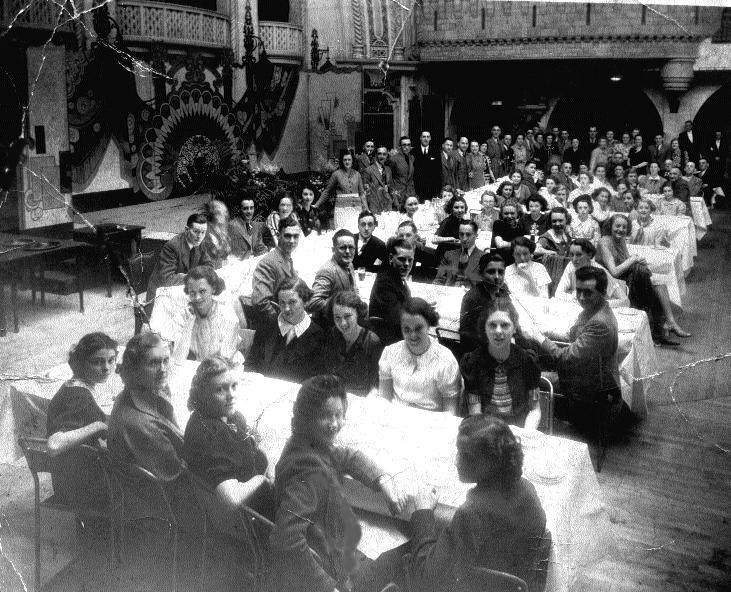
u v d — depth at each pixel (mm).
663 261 7258
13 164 7980
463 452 2346
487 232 7863
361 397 3576
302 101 14164
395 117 14852
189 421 2781
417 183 10906
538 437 3166
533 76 16219
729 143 17047
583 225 7344
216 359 2768
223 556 2910
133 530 3010
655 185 10930
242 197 6859
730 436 4562
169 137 11773
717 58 14867
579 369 4199
